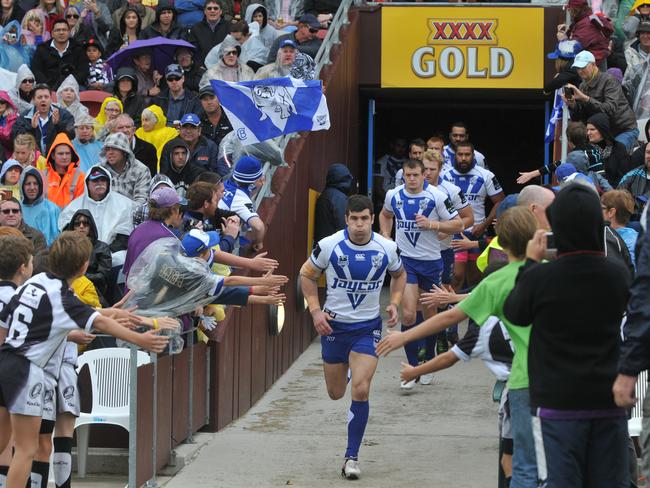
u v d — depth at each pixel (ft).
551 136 162.71
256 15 176.65
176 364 94.84
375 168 194.18
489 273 73.87
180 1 183.52
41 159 134.82
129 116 149.59
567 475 57.93
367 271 91.86
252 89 124.26
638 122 152.15
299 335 145.07
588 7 160.15
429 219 120.67
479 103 196.03
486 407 116.16
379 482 89.66
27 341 74.23
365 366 92.12
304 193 142.51
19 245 77.51
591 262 58.23
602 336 58.13
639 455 89.15
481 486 88.48
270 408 116.98
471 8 180.24
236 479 90.33
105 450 95.91
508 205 92.17
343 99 169.89
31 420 74.74
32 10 175.94
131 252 94.12
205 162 135.03
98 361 90.89
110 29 181.06
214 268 102.53
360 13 182.60
